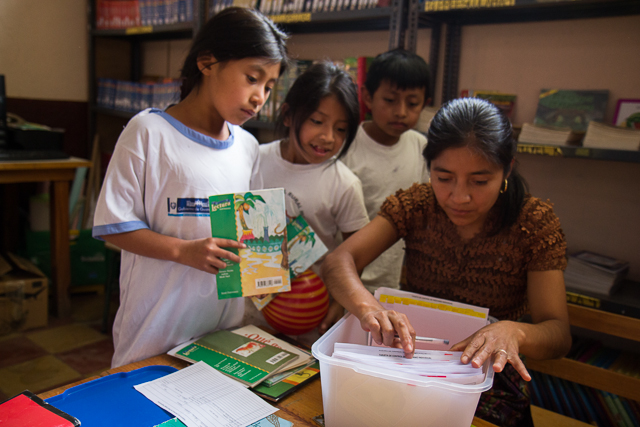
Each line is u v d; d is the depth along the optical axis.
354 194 1.44
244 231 1.00
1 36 3.26
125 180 1.04
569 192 2.06
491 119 0.90
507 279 1.06
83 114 3.74
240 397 0.86
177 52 3.54
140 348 1.12
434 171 0.94
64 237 2.84
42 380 2.20
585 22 1.93
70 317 2.89
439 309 0.95
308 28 2.76
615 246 1.97
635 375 1.70
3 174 2.53
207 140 1.12
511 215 1.01
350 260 1.05
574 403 1.85
